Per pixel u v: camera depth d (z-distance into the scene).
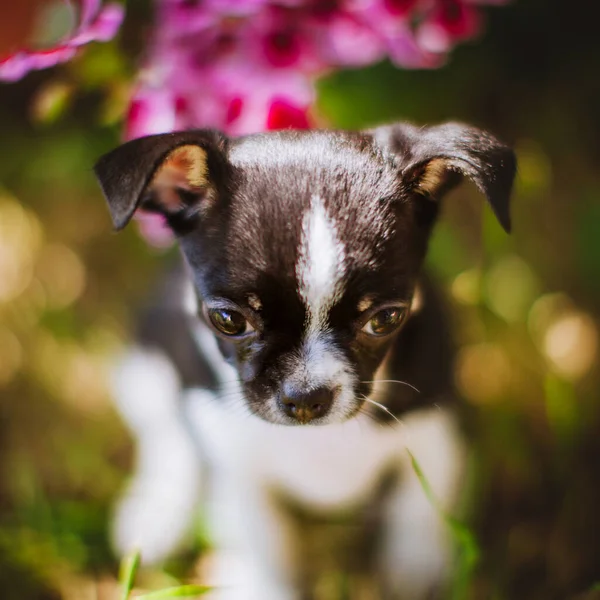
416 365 0.50
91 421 0.61
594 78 0.64
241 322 0.47
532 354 0.61
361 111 0.61
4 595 0.53
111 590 0.54
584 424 0.58
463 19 0.55
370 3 0.53
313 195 0.46
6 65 0.51
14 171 0.66
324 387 0.46
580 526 0.56
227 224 0.46
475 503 0.56
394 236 0.46
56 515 0.56
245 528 0.54
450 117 0.63
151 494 0.57
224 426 0.51
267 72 0.53
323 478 0.53
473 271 0.59
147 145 0.46
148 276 0.65
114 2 0.55
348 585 0.54
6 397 0.62
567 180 0.63
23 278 0.65
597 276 0.61
